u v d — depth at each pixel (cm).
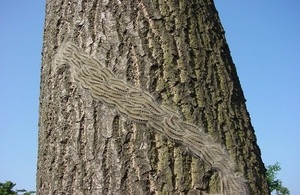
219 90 85
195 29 88
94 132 80
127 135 79
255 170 82
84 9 87
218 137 81
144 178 77
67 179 80
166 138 79
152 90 81
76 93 83
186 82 82
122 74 82
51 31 90
